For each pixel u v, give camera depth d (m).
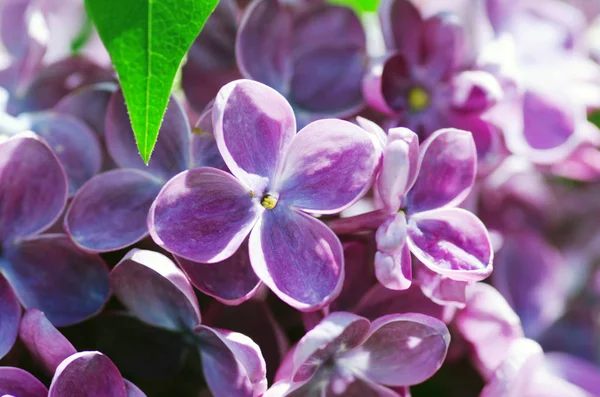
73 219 0.14
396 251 0.13
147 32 0.13
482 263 0.13
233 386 0.13
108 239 0.14
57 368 0.13
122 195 0.14
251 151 0.13
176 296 0.13
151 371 0.14
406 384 0.14
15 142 0.13
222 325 0.14
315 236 0.13
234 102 0.13
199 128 0.14
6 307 0.14
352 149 0.13
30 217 0.14
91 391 0.13
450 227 0.14
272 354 0.14
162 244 0.13
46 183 0.14
